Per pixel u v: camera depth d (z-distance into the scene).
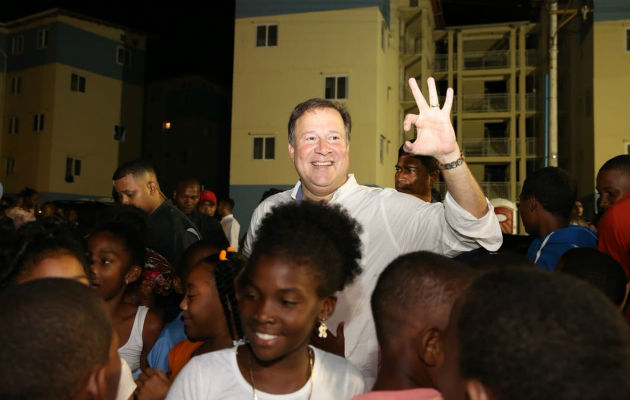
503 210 5.01
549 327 0.91
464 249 2.51
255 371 1.83
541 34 26.92
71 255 2.25
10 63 27.80
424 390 1.50
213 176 30.56
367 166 19.97
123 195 4.31
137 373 2.85
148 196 4.36
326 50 20.38
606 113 20.58
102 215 3.59
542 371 0.89
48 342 1.16
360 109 20.05
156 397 2.23
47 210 8.96
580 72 22.72
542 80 26.69
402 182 4.14
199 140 29.66
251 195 20.88
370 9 20.03
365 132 20.02
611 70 20.64
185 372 1.87
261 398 1.80
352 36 20.16
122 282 2.92
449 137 2.23
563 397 0.88
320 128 2.76
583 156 22.23
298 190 3.02
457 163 2.25
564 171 3.36
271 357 1.74
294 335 1.74
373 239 2.67
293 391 1.82
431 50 27.66
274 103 20.78
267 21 20.91
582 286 0.99
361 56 20.09
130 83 29.42
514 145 27.25
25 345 1.14
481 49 28.98
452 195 2.32
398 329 1.63
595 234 3.50
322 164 2.74
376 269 2.64
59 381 1.17
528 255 3.37
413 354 1.61
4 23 27.55
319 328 2.14
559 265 2.68
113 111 28.48
